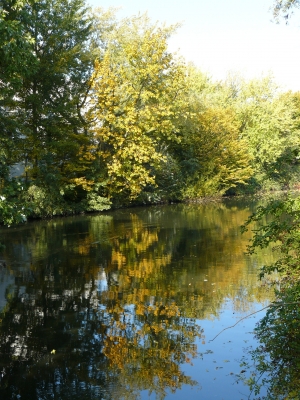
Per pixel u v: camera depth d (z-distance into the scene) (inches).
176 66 1177.4
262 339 280.1
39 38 992.9
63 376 246.4
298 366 242.5
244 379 236.7
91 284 431.8
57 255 575.2
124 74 1123.3
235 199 1567.4
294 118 2041.1
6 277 462.3
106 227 842.8
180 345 283.1
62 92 1071.0
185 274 462.3
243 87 1999.3
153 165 1186.0
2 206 397.7
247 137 1812.3
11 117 907.4
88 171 1162.0
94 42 1217.4
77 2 1051.9
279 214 270.2
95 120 1132.5
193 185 1521.9
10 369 255.8
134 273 474.0
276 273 447.5
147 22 1193.4
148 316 336.8
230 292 390.6
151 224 880.9
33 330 312.5
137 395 226.4
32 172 992.2
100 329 313.1
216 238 686.5
